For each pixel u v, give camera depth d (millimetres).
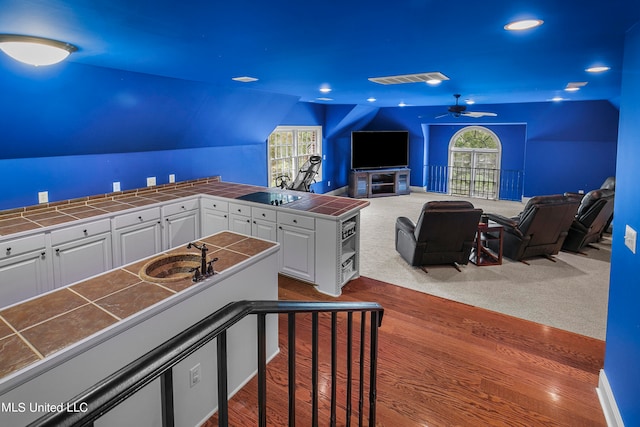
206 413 2287
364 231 6527
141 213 4105
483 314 3650
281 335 3240
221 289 2297
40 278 3297
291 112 7652
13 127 3119
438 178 10289
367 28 2090
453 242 4562
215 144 5758
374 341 2025
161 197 4590
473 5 1718
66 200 4000
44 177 3781
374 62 3121
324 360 2898
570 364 2875
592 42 2430
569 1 1676
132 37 2215
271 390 2564
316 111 8438
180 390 2090
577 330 3373
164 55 2750
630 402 1978
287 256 4223
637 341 1890
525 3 1698
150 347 1893
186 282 2141
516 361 2914
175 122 4539
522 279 4500
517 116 8219
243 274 2461
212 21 1917
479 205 8703
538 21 1981
